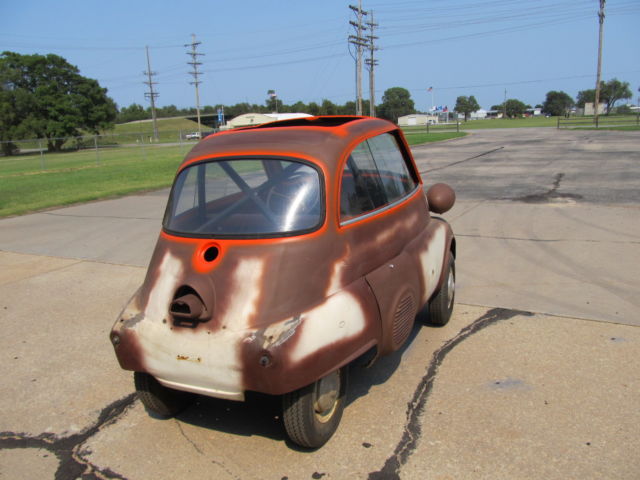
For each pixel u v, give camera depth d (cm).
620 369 400
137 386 353
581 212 956
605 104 13450
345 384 342
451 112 15275
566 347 441
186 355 302
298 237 312
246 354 287
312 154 336
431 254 426
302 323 293
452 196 484
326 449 326
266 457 323
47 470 326
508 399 368
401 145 455
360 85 5053
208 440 345
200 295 300
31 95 6425
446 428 339
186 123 12812
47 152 5775
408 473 300
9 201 1513
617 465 297
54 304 628
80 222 1141
